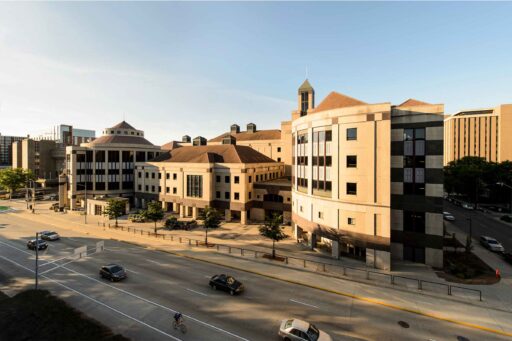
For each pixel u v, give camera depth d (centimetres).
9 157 18688
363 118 3075
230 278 2447
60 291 2356
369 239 3030
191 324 1869
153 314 1992
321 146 3488
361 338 1741
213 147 6594
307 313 2044
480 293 2267
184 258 3300
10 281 2561
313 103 7044
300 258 3319
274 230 3303
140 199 6950
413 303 2222
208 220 3850
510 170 7369
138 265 3025
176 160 6450
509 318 2005
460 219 5644
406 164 3212
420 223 3159
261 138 8312
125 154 7294
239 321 1919
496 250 3566
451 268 2897
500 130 10094
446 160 11825
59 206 6756
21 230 4656
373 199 3006
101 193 7006
